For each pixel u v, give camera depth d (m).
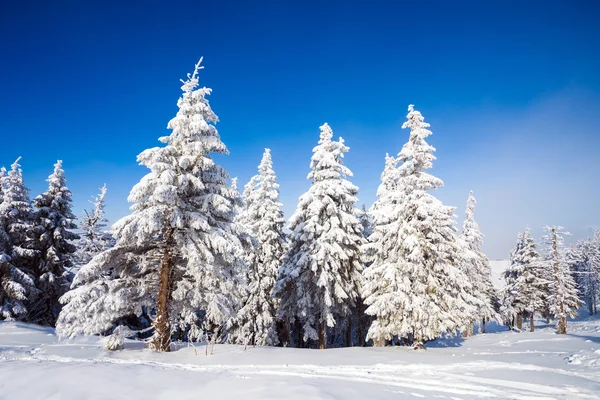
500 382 10.40
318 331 27.56
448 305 20.20
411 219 21.41
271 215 28.61
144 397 7.55
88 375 8.97
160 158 16.02
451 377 11.09
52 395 7.47
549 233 36.91
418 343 19.83
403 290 20.39
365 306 28.41
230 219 17.94
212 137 17.09
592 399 8.76
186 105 16.66
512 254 47.16
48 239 25.89
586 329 36.69
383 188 29.00
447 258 22.69
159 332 15.88
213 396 7.61
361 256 25.94
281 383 8.56
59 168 27.84
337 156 26.03
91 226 30.39
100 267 15.72
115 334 15.38
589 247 68.62
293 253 26.20
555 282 36.12
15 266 24.70
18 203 25.86
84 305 14.90
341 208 25.34
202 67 17.42
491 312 34.16
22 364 10.22
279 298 27.33
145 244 16.97
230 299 17.86
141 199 15.98
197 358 14.41
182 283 17.08
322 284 22.30
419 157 21.30
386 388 9.02
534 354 17.70
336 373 11.52
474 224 42.53
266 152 30.53
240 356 14.93
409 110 22.06
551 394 9.12
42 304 27.56
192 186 16.75
